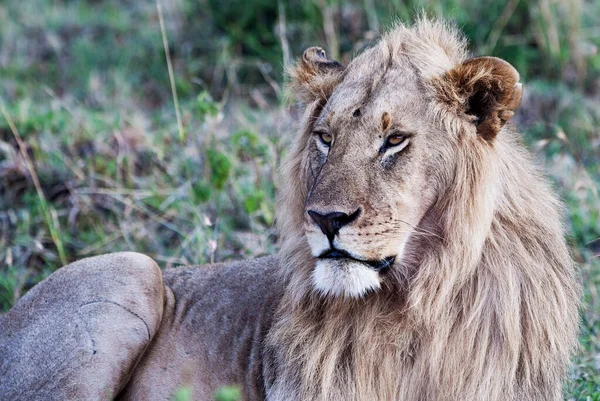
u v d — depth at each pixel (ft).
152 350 29.66
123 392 29.53
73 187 44.47
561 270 26.14
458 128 24.98
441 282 24.99
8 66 64.34
